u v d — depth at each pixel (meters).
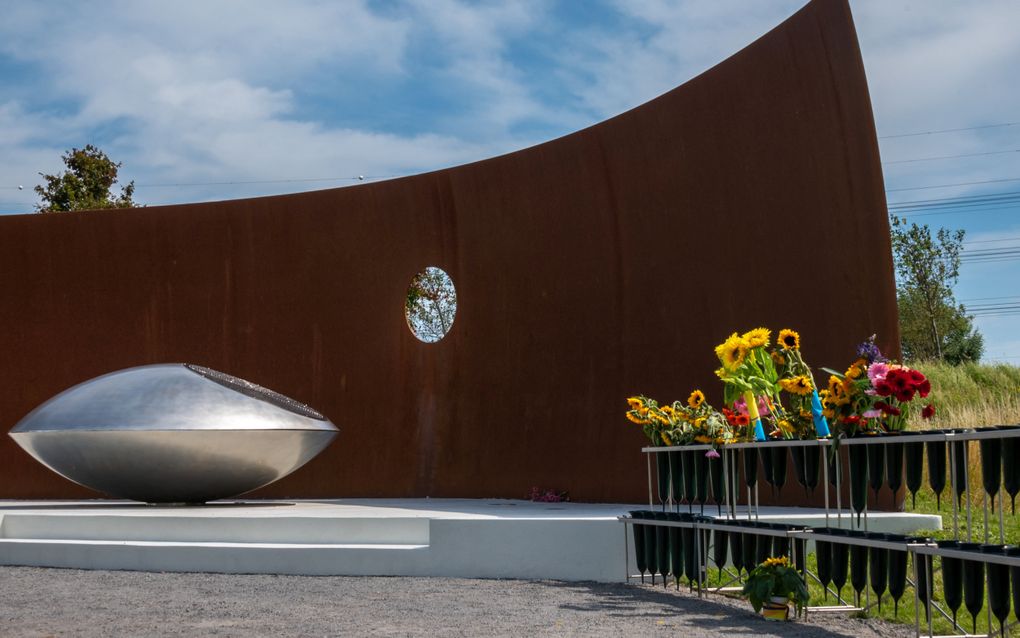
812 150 8.84
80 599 6.29
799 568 5.60
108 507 10.05
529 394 10.90
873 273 8.38
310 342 12.14
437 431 11.51
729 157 9.46
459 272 11.57
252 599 6.25
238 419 9.35
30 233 12.88
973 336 32.72
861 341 8.41
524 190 11.12
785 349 6.68
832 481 8.23
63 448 9.43
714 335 9.44
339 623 5.36
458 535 7.25
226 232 12.53
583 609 5.79
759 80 9.27
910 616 5.45
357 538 7.89
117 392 9.55
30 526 8.69
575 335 10.59
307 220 12.31
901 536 4.98
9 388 12.70
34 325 12.76
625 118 10.33
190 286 12.53
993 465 4.75
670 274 9.84
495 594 6.39
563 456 10.53
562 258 10.77
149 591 6.62
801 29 8.96
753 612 5.69
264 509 9.43
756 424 6.83
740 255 9.30
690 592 6.44
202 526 8.18
